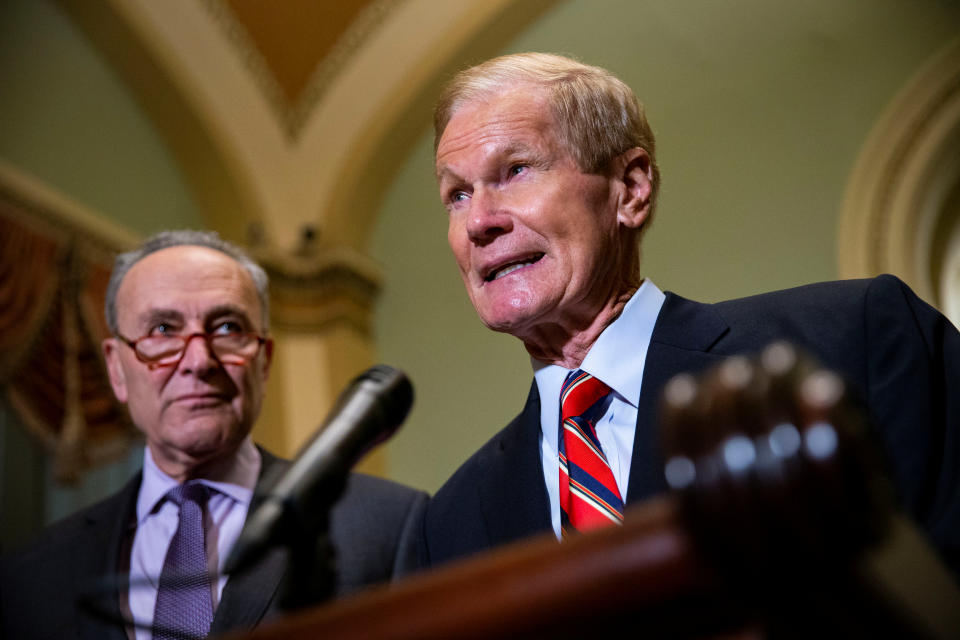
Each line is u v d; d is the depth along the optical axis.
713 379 0.41
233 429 2.32
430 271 7.73
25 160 6.51
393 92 7.91
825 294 1.57
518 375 7.08
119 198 7.16
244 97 8.00
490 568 0.46
